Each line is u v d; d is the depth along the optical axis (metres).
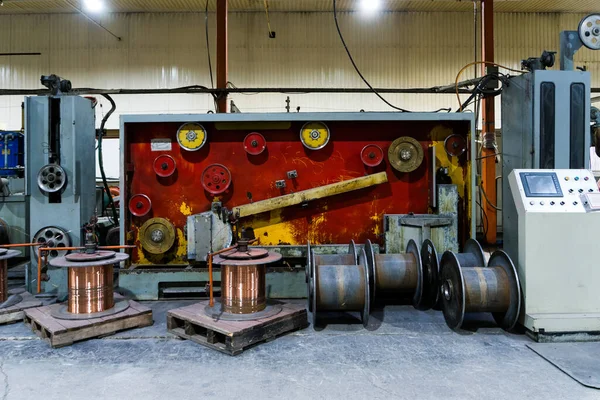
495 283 2.82
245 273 2.84
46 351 2.56
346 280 2.93
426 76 9.08
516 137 3.62
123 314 2.93
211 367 2.35
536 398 2.00
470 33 9.04
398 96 9.05
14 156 4.73
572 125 3.37
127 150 3.80
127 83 9.03
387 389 2.09
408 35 9.05
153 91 4.53
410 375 2.24
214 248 3.62
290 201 3.68
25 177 3.65
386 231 3.69
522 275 2.83
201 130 3.77
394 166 3.80
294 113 3.68
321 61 9.03
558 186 2.88
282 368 2.33
